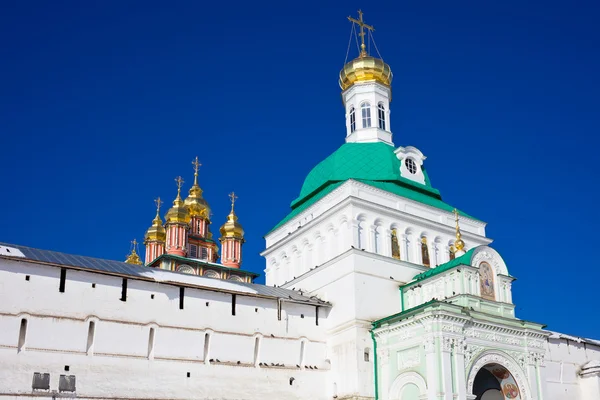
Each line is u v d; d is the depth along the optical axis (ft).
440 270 179.01
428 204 207.21
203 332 161.99
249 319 170.30
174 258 239.09
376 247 191.42
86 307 148.15
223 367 162.30
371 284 182.80
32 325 140.46
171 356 155.84
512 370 170.91
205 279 171.83
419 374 159.33
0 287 139.13
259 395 165.07
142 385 149.79
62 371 141.08
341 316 180.65
